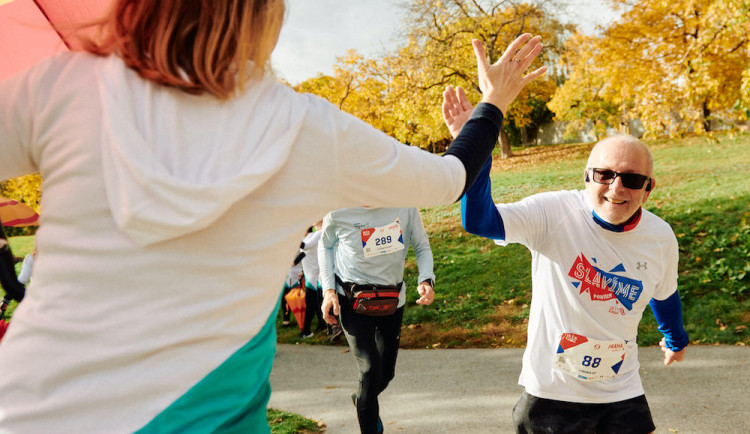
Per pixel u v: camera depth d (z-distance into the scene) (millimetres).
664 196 12156
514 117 29750
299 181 958
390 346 3822
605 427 2330
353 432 4238
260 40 958
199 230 885
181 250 875
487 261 10117
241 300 929
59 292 862
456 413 4453
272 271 969
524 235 2365
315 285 7375
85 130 876
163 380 866
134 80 908
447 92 1651
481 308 7867
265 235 940
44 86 919
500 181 19750
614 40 9758
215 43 902
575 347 2314
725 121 9109
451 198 1188
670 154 19500
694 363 4992
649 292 2355
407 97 22641
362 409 3420
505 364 5672
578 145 31109
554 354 2355
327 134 977
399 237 3697
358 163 1009
